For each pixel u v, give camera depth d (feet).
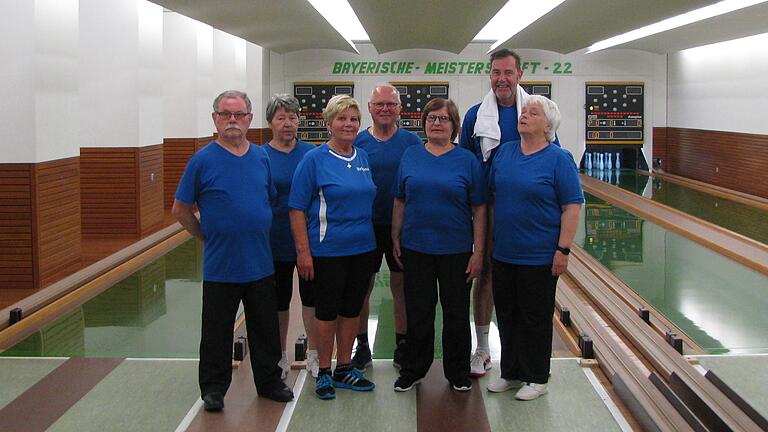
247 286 11.97
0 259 21.12
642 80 53.16
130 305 20.79
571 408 11.88
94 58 29.12
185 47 37.73
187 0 27.27
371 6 31.01
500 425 11.27
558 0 30.37
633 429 11.10
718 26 36.73
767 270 23.70
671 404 11.25
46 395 12.51
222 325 11.82
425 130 12.41
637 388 11.97
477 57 51.70
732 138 42.75
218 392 11.82
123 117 29.45
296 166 13.02
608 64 52.90
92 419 11.53
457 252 12.21
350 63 51.85
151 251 28.02
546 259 11.84
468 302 12.46
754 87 39.63
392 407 11.95
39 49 20.90
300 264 12.10
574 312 18.29
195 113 38.32
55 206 22.25
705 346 16.63
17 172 20.93
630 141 53.67
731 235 29.17
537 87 52.90
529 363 12.19
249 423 11.37
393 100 13.15
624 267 25.17
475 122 13.50
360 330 13.76
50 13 21.54
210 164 11.61
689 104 49.52
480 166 12.35
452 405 12.00
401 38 44.06
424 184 12.02
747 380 13.12
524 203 11.75
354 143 13.57
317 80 51.98
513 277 12.15
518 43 47.73
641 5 30.94
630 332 16.53
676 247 28.68
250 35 39.34
